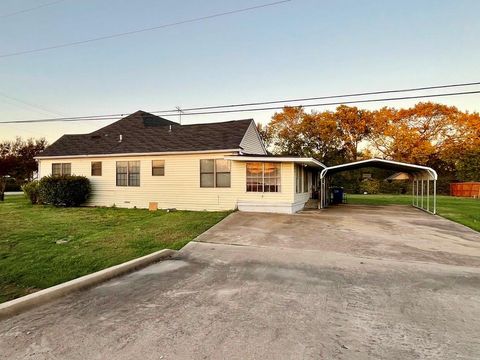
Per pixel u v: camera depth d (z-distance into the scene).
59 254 7.36
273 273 5.76
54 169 18.81
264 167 14.59
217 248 7.80
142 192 16.69
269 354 2.90
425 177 16.66
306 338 3.25
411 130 37.47
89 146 18.50
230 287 4.96
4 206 17.19
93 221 12.12
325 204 18.83
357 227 10.64
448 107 36.38
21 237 9.19
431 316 3.89
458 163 35.62
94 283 5.11
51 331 3.38
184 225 10.88
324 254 7.21
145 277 5.52
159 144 16.88
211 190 15.38
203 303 4.25
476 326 3.61
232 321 3.66
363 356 2.89
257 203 14.62
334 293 4.71
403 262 6.58
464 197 31.02
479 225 11.37
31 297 4.22
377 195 34.91
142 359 2.80
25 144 38.03
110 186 17.38
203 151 15.27
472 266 6.33
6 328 3.45
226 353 2.92
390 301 4.39
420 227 10.80
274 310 4.02
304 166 17.69
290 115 40.62
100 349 2.98
